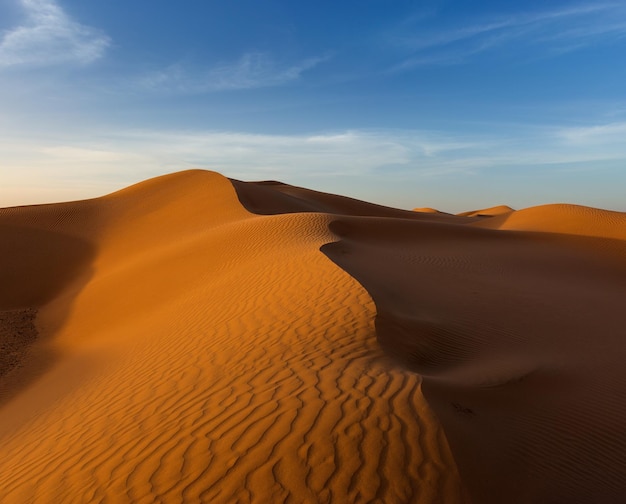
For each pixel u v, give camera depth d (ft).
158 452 15.03
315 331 24.77
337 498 11.84
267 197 129.80
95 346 42.91
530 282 50.85
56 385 33.30
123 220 110.01
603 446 18.20
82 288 69.41
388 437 13.80
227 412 16.76
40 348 48.14
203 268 54.24
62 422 22.71
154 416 18.30
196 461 14.02
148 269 62.39
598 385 24.32
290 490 12.24
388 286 37.27
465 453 13.76
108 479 14.33
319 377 18.66
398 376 18.20
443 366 25.12
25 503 14.64
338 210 167.43
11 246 92.32
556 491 14.35
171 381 22.25
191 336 29.91
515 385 22.72
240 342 25.23
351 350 22.03
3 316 63.00
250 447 14.14
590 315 38.83
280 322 27.12
